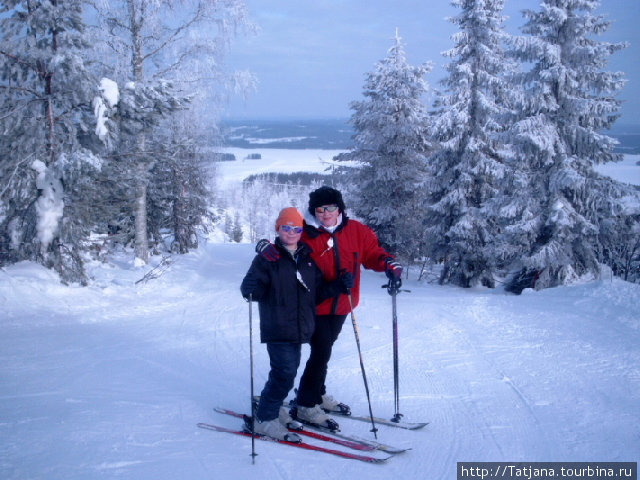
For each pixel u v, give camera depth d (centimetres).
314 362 368
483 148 1895
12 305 970
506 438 355
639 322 635
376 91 2311
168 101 1212
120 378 521
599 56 1502
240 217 7919
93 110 1113
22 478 287
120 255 1900
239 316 936
